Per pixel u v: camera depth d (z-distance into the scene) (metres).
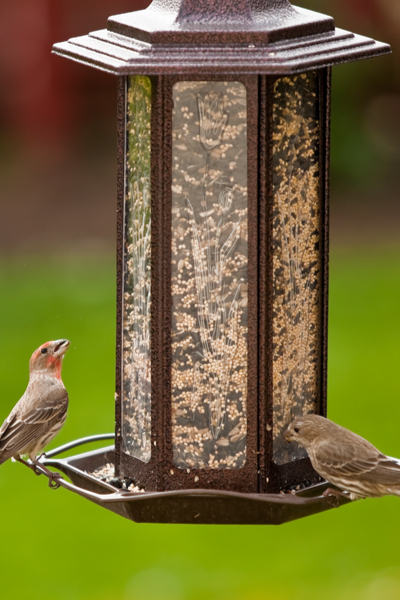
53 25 35.47
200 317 9.67
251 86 9.27
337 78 32.44
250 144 9.35
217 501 9.29
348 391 19.84
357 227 30.02
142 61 8.86
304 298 10.08
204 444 9.77
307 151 9.87
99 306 24.41
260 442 9.70
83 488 10.20
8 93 35.66
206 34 8.98
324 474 9.93
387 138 32.81
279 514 9.36
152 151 9.46
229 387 9.73
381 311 23.80
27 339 22.44
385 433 18.45
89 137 35.84
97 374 20.81
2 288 25.61
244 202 9.52
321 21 9.39
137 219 9.91
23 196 32.47
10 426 12.19
